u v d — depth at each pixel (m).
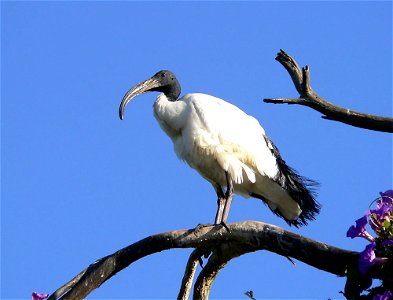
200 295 11.04
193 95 14.16
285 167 13.95
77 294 10.55
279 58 9.44
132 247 10.58
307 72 9.12
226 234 10.03
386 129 8.97
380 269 8.07
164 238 10.41
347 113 9.05
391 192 8.21
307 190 13.70
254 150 13.77
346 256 8.66
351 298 8.26
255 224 9.73
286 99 9.21
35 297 9.90
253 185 14.17
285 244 9.27
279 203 14.17
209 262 10.70
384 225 8.01
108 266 10.59
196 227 10.34
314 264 8.94
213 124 13.69
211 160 13.84
